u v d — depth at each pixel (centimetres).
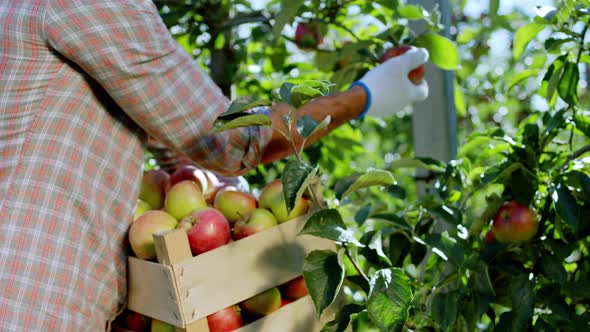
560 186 158
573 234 167
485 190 206
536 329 160
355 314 146
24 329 128
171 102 134
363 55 215
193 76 138
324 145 263
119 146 139
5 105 132
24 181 131
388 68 177
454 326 162
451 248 163
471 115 394
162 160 200
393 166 184
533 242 170
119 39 127
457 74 313
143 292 139
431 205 184
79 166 133
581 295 160
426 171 212
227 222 141
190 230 135
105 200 137
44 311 129
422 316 157
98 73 129
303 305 149
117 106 139
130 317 153
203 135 139
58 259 130
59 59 132
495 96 372
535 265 165
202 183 165
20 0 132
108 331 145
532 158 169
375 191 279
